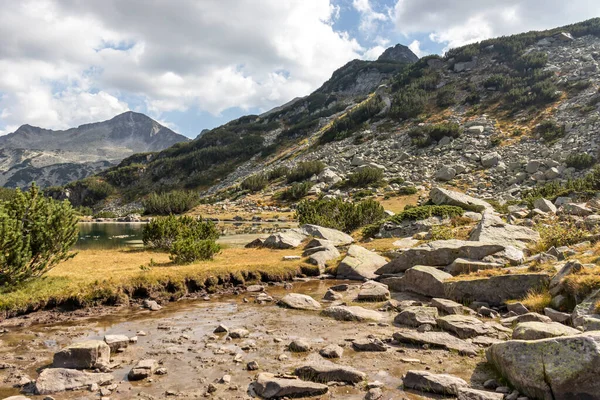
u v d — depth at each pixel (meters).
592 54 99.50
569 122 74.62
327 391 7.33
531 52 113.31
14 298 13.35
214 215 75.12
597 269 11.21
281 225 56.59
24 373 8.45
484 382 7.47
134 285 15.63
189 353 9.52
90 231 54.31
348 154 97.94
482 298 13.64
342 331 11.13
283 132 153.38
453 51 131.00
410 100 111.50
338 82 199.25
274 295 16.41
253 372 8.30
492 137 81.81
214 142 168.62
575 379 6.23
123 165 182.12
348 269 20.02
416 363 8.55
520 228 20.70
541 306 11.56
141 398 7.18
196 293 16.75
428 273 15.45
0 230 13.60
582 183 41.12
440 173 71.62
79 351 8.57
